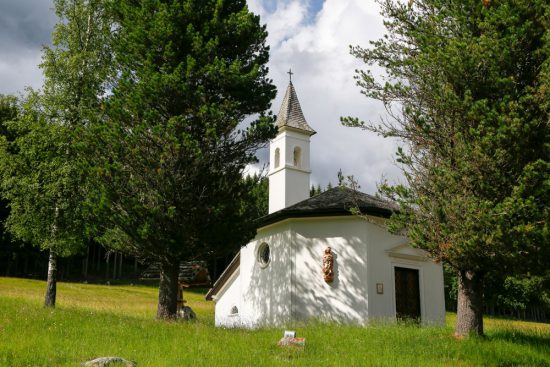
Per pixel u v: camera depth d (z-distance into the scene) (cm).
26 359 826
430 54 1199
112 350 940
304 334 1281
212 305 3931
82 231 1845
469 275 1276
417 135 1285
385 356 1003
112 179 1540
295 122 2725
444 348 1115
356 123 1338
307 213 1928
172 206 1507
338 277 1856
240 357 923
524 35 1135
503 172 1133
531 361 1070
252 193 1786
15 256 5088
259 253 2181
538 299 4916
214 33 1697
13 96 1916
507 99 1105
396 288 1905
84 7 2062
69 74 1925
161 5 1636
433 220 1188
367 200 2053
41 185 1862
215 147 1644
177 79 1538
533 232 1021
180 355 916
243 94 1703
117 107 1574
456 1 1234
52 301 1855
